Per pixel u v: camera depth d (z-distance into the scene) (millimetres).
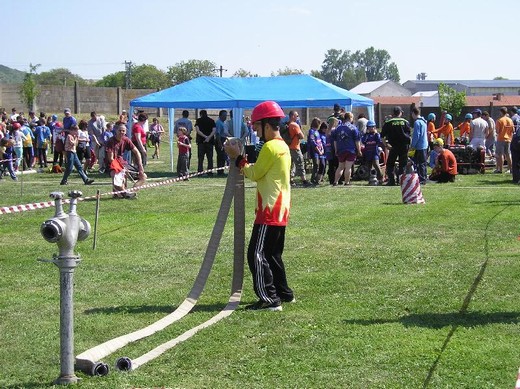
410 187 16625
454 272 9477
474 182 21984
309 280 9172
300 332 7027
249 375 5926
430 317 7461
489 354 6305
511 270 9500
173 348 6605
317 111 55781
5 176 25219
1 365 6227
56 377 5906
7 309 7965
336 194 18953
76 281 9250
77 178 24828
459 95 54906
